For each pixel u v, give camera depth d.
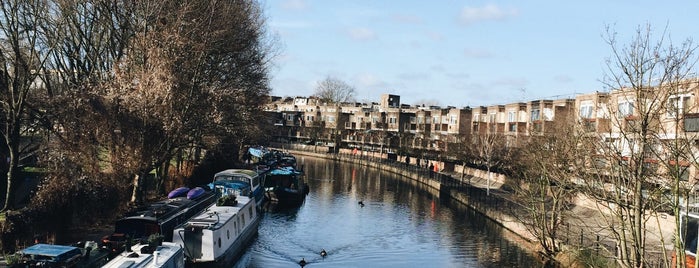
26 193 31.44
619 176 19.88
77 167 27.69
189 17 36.53
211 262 23.70
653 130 19.05
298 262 29.48
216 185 38.28
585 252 26.84
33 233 23.00
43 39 32.41
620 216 19.25
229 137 49.41
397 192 60.44
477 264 30.38
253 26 47.44
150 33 33.59
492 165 62.00
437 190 63.06
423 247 34.06
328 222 40.78
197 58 37.41
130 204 31.50
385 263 30.25
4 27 28.69
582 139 24.41
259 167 62.62
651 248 27.89
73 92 30.44
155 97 30.78
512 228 38.72
